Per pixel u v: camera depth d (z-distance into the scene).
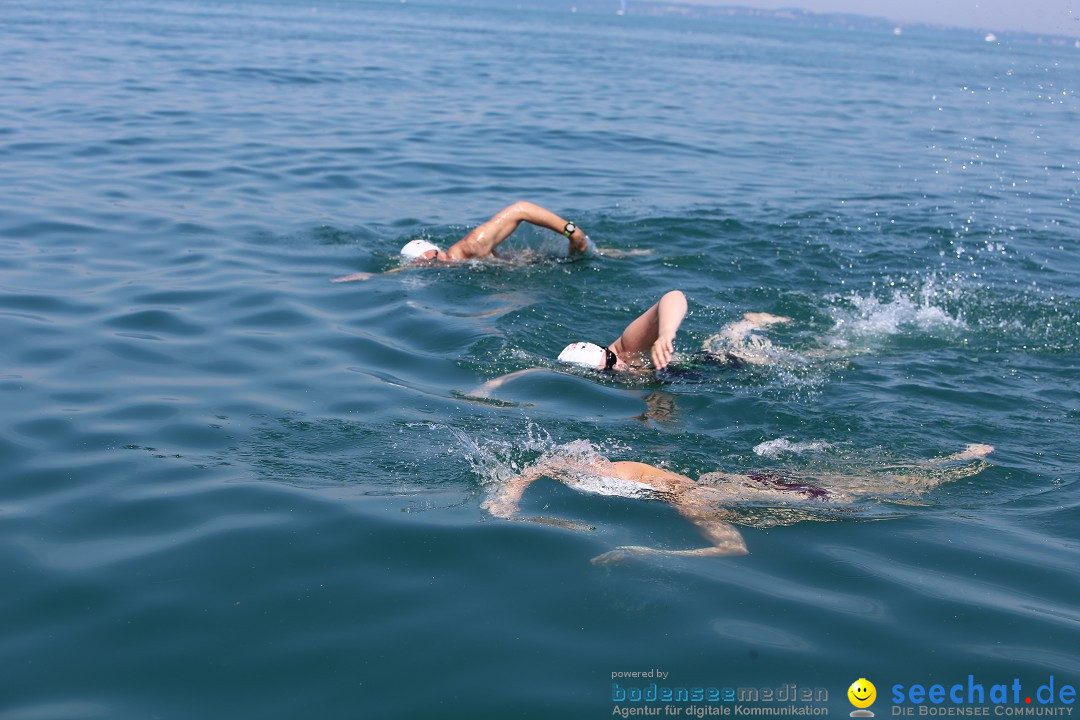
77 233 9.18
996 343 7.14
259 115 16.59
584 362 6.44
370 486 4.68
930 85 32.09
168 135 14.23
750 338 7.04
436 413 5.59
